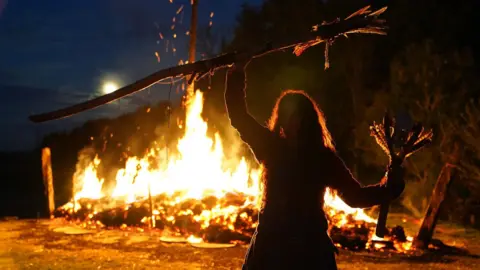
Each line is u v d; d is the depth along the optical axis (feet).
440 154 37.88
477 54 50.80
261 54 11.43
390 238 29.68
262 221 10.72
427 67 39.78
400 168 11.16
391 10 53.93
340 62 50.70
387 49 52.37
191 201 33.83
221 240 29.45
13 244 29.25
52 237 31.22
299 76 52.85
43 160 38.75
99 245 28.99
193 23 43.14
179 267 24.11
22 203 46.55
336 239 28.50
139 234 31.89
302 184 10.69
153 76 11.33
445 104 38.81
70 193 51.60
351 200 11.00
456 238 32.32
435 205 28.73
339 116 50.19
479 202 38.11
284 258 10.38
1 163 69.62
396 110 41.55
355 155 43.57
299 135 10.94
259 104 54.75
